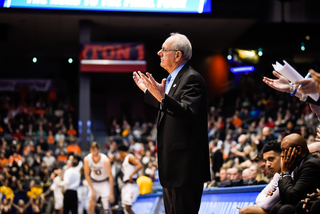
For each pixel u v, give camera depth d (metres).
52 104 16.72
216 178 6.25
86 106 13.11
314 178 2.21
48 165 10.74
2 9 12.27
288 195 2.25
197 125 2.27
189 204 2.27
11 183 9.65
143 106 18.11
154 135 12.16
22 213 9.32
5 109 16.02
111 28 14.12
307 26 16.38
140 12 12.67
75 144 12.52
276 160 2.77
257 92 16.92
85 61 12.88
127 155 6.38
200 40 15.97
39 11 12.38
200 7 12.78
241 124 13.14
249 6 13.02
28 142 12.58
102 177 6.55
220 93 18.27
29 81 17.08
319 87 1.96
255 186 3.49
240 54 19.42
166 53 2.42
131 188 6.29
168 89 2.40
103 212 6.61
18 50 17.52
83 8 12.44
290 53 20.33
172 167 2.24
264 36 17.98
